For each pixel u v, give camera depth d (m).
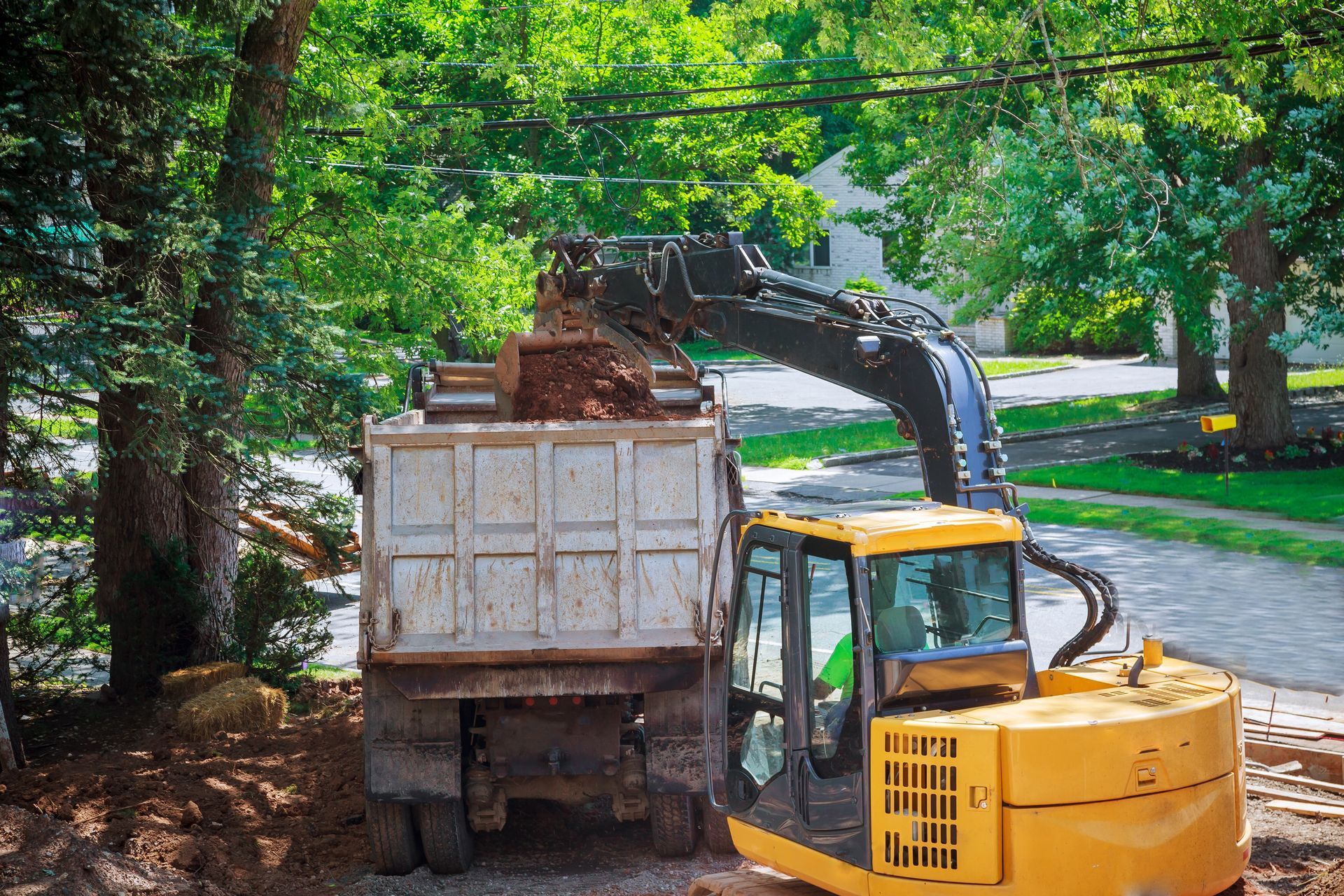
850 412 38.00
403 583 7.75
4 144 9.18
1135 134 18.22
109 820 8.84
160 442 10.00
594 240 9.41
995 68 18.44
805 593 6.09
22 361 9.62
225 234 10.60
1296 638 12.70
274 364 10.84
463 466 7.74
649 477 7.82
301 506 13.93
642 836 8.98
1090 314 31.28
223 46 13.27
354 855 8.59
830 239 58.19
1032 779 5.18
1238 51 16.56
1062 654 7.12
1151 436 29.70
